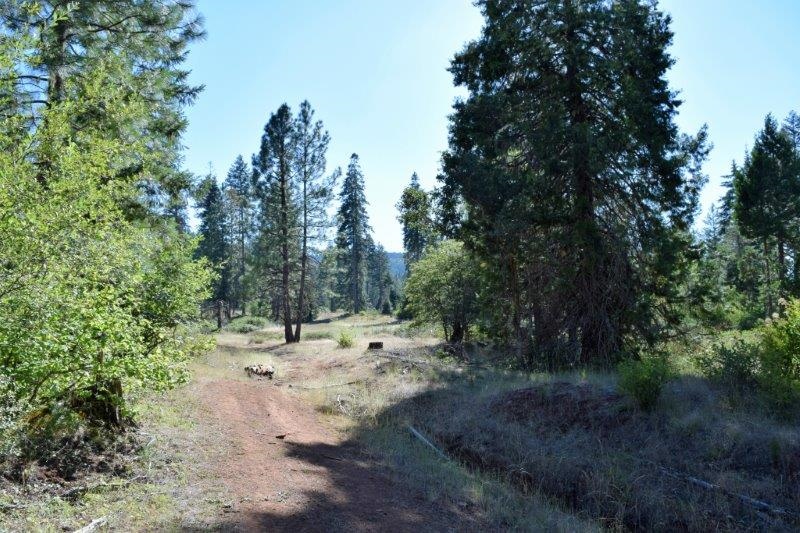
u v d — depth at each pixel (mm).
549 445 9523
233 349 25359
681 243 14180
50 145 5602
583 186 15008
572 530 6680
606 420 9711
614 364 13906
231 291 56312
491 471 9195
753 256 37875
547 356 15188
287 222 34688
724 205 48031
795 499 6902
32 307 4922
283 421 10570
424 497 7133
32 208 5004
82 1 11961
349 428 10930
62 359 5441
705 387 10133
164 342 8102
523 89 16375
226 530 5043
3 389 4992
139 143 7477
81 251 5441
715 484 7512
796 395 8844
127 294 7141
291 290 38562
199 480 6355
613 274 14484
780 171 33219
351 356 20344
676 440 8617
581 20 14789
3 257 4754
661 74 15180
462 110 16500
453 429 10875
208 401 10680
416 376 15406
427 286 23766
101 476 5902
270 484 6629
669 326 14688
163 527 4926
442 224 17422
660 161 14180
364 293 79188
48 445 5996
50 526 4504
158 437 7508
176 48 15445
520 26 15523
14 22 9594
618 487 7914
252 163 37656
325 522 5672
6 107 8789
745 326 21906
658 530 7164
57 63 10523
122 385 7316
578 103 15484
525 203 14461
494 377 14281
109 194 6504
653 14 15375
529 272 15516
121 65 11844
